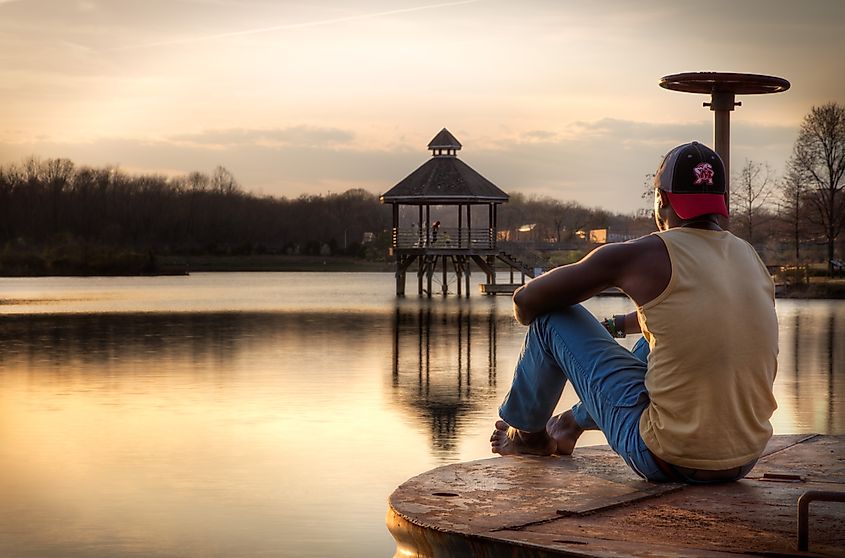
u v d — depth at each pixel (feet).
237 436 39.83
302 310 128.36
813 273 183.93
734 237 12.47
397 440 39.11
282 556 24.44
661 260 12.03
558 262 197.16
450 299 161.99
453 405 48.47
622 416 12.59
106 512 28.60
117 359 68.80
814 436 16.34
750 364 12.01
